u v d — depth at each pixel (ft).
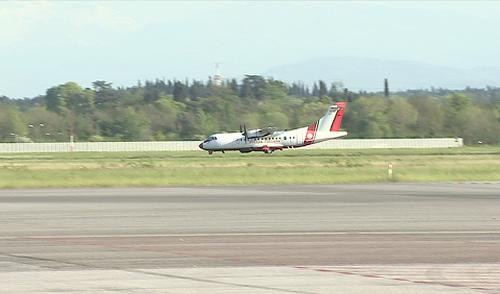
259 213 472.85
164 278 263.70
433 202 544.62
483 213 469.57
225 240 357.20
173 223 422.41
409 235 372.38
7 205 527.40
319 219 439.63
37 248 333.21
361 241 352.90
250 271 277.03
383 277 265.75
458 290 245.45
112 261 298.97
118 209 499.51
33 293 239.71
